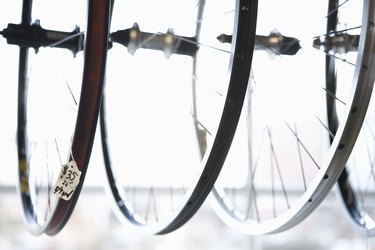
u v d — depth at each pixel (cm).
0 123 138
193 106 111
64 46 78
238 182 145
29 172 100
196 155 105
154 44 94
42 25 84
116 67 113
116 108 116
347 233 160
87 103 63
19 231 145
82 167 65
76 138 64
